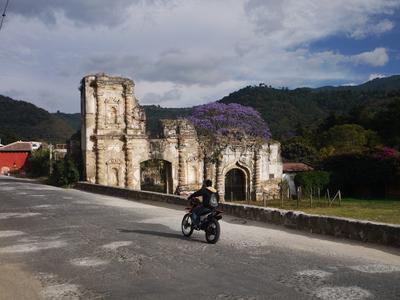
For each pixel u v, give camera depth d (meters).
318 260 11.48
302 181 50.91
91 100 42.09
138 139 43.22
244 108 53.34
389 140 69.50
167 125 44.66
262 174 48.25
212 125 49.91
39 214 21.47
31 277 10.45
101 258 12.10
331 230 15.02
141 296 8.88
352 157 52.16
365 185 52.25
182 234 15.58
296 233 15.66
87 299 8.80
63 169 41.88
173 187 44.50
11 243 14.47
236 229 16.52
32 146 85.25
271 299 8.51
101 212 22.14
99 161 41.84
